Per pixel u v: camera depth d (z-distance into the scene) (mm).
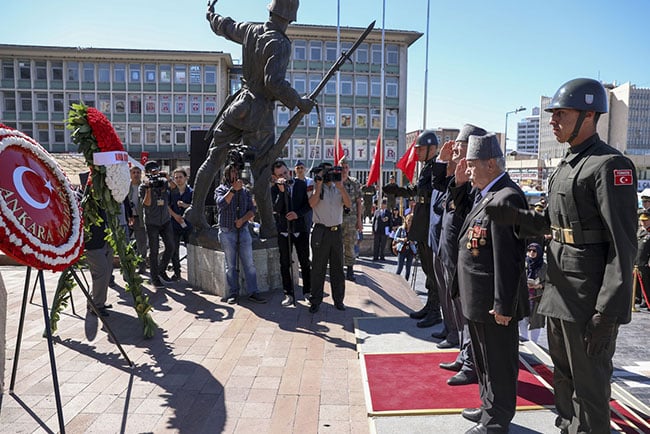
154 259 7574
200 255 7352
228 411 3547
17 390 3881
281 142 7250
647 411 3508
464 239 3211
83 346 4930
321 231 5977
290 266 6422
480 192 3533
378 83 43812
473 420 3301
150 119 44406
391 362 4375
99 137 4688
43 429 3287
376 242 13977
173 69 44125
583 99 2699
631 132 78562
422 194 5305
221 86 44594
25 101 43812
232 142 7230
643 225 9742
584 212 2658
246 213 6590
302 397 3771
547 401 3576
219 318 5875
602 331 2512
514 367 3049
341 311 6184
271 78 6598
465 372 3916
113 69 43906
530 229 2893
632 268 2480
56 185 3693
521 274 2953
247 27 7059
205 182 7266
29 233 3125
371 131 44062
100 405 3641
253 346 4910
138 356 4645
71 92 43812
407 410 3434
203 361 4520
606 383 2703
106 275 6000
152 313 6094
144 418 3445
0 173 3127
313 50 42781
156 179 7559
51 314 5090
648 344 7211
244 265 6590
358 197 8523
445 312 4797
